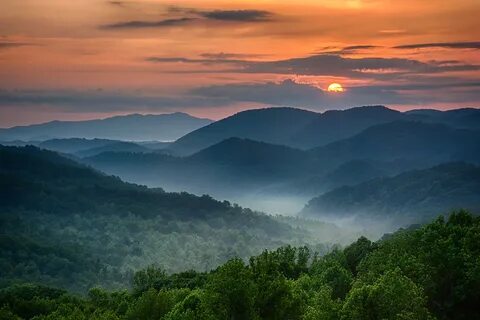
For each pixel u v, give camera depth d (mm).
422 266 65812
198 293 74688
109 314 98625
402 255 74438
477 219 95688
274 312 59438
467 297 67750
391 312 49469
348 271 93062
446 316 66500
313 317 54406
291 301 60125
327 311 53562
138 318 87625
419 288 53406
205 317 58781
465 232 82500
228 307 57469
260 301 59156
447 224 95125
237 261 59781
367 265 84250
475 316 66562
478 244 78375
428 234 79312
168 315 73000
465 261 68688
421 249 74500
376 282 53500
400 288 50281
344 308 51000
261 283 59812
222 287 57750
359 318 49906
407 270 66250
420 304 50625
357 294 50562
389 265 70062
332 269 86000
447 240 71500
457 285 67375
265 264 63812
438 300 67375
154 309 87375
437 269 67188
